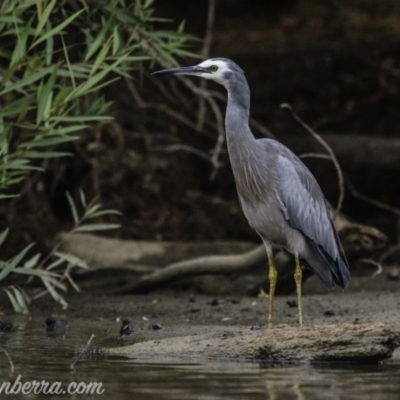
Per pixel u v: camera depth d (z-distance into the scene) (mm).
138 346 9969
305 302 13219
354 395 7770
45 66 11570
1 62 13734
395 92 22422
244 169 11133
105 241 15891
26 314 13008
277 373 8703
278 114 22234
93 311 13211
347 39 23625
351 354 9148
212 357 9539
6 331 11531
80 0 12242
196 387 8078
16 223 16609
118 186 18406
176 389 8008
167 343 9883
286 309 12789
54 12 12367
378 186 20875
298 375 8602
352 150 20156
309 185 11383
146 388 8078
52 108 10219
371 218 20969
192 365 9102
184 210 19188
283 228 11188
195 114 19781
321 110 22391
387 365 9141
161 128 20156
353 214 21016
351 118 22359
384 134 22141
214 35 25672
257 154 11117
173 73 11273
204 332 11227
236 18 27656
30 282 15086
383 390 7969
